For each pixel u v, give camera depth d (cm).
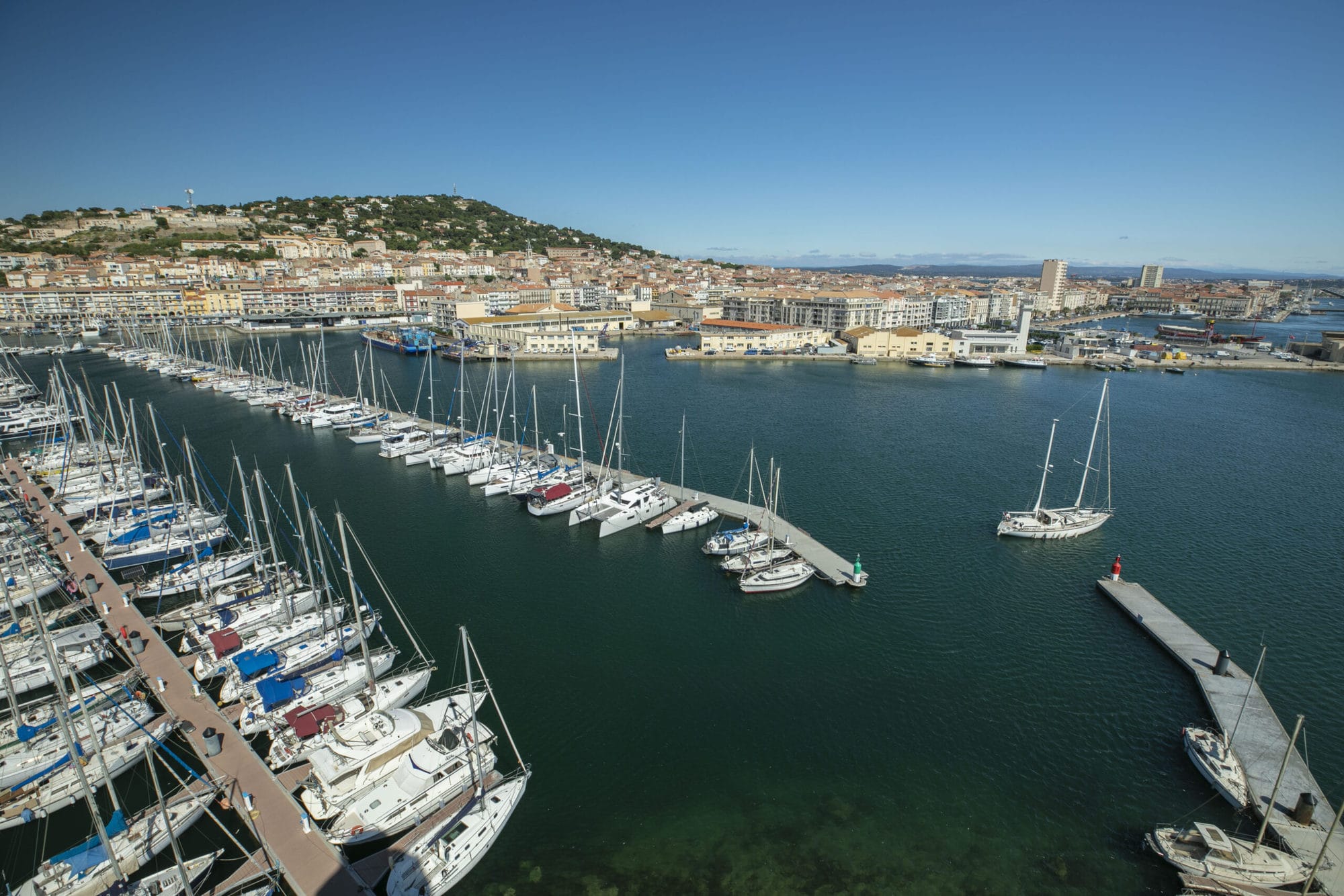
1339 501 10244
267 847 3966
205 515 8406
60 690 3844
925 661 6041
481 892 3866
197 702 5222
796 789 4634
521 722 5203
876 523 9056
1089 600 7131
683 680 5744
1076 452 12700
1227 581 7569
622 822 4350
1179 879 3953
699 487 10406
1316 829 4166
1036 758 4919
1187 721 5297
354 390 18025
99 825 3619
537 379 19912
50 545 7994
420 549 8106
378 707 5112
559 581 7362
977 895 3891
